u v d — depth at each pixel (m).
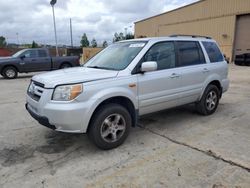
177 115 5.86
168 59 4.85
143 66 4.12
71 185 3.07
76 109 3.59
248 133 4.69
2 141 4.44
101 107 3.91
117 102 4.24
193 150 3.97
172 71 4.82
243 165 3.46
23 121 5.63
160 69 4.67
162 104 4.74
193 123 5.30
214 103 5.94
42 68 15.13
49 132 4.86
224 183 3.04
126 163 3.59
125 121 4.13
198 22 29.39
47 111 3.65
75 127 3.66
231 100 7.48
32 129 5.06
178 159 3.67
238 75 14.15
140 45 4.63
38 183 3.12
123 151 3.98
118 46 5.12
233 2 25.36
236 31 25.69
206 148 4.04
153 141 4.36
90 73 4.09
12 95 8.94
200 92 5.49
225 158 3.67
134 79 4.20
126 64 4.34
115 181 3.13
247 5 24.12
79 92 3.63
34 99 3.98
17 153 3.96
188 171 3.33
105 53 5.18
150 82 4.41
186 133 4.73
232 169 3.36
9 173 3.36
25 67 14.65
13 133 4.84
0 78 14.70
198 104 5.68
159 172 3.32
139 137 4.55
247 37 24.81
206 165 3.48
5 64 14.16
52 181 3.16
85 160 3.69
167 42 4.89
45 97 3.69
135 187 3.00
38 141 4.43
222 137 4.50
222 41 26.97
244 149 3.98
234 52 26.09
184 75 5.03
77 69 4.62
